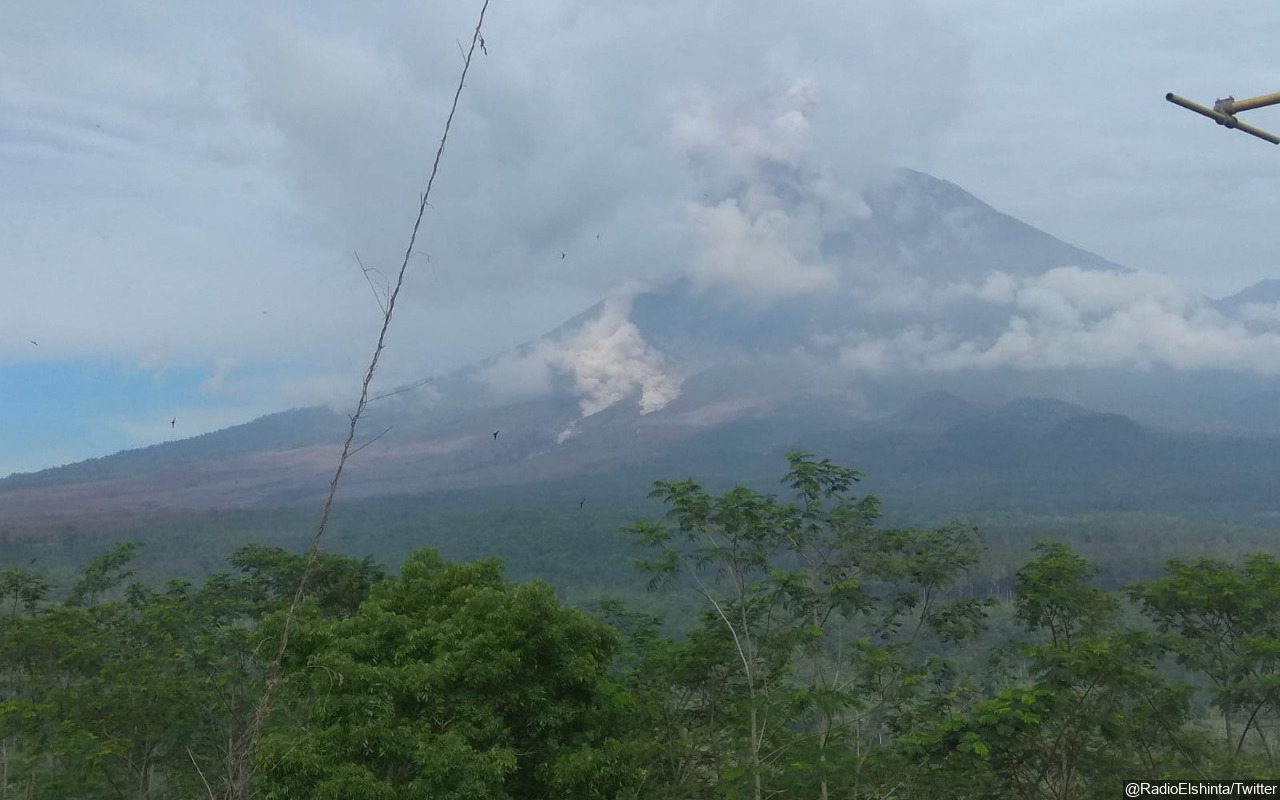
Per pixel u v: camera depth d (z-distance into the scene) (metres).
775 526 19.00
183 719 22.08
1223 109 9.71
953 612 20.08
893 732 19.83
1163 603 18.56
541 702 16.22
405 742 14.73
